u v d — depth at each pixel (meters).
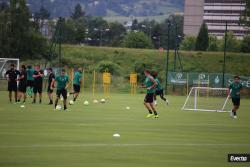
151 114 62.03
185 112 73.69
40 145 36.56
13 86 78.62
